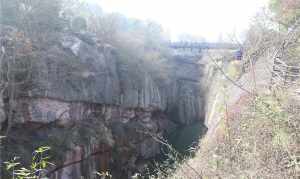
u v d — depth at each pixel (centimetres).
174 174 803
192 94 4616
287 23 1145
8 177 1545
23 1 2133
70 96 2194
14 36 1856
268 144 541
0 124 1725
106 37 3297
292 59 842
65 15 2808
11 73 1817
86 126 2352
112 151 2570
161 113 4278
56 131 2062
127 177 2628
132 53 3550
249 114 725
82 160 2112
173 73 4747
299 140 486
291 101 558
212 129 1563
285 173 466
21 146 1747
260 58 1098
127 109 3164
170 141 3550
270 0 1319
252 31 1238
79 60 2384
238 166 568
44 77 2016
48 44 2217
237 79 1730
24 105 1905
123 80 3111
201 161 902
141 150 3020
